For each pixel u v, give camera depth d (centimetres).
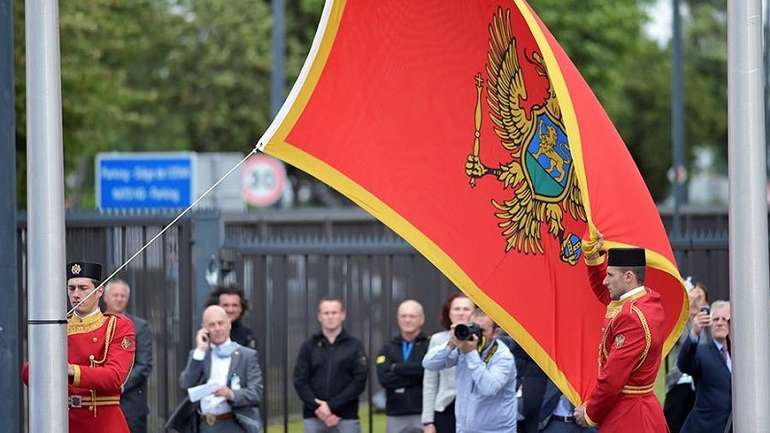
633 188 2483
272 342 4394
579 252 2658
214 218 3938
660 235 2506
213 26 10525
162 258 3872
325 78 2511
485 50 2598
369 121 2556
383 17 2534
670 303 2666
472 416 3044
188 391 3344
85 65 6069
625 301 2511
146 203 5716
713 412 3162
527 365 3225
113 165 5734
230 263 4091
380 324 4762
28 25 2364
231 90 10731
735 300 2314
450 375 3412
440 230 2569
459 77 2595
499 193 2609
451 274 2552
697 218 6988
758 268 2300
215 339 3366
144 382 3441
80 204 8325
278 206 8356
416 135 2578
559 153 2634
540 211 2630
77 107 6009
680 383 3372
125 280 3862
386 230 6500
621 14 10719
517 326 2588
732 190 2312
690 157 14575
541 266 2625
